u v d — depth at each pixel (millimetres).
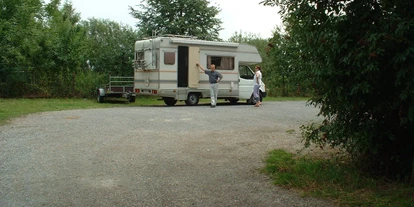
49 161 6566
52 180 5559
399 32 4148
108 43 24047
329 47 4762
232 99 19844
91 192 5082
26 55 20328
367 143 4969
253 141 8297
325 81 4938
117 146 7750
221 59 17547
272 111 14695
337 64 4770
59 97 21219
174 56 16391
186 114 13273
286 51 5527
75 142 8094
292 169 5918
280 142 8156
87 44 23250
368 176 5438
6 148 7473
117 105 17750
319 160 6293
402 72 4270
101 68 23406
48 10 26719
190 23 25672
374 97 4770
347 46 4605
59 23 23297
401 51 4340
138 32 24797
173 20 25219
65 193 5031
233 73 17938
